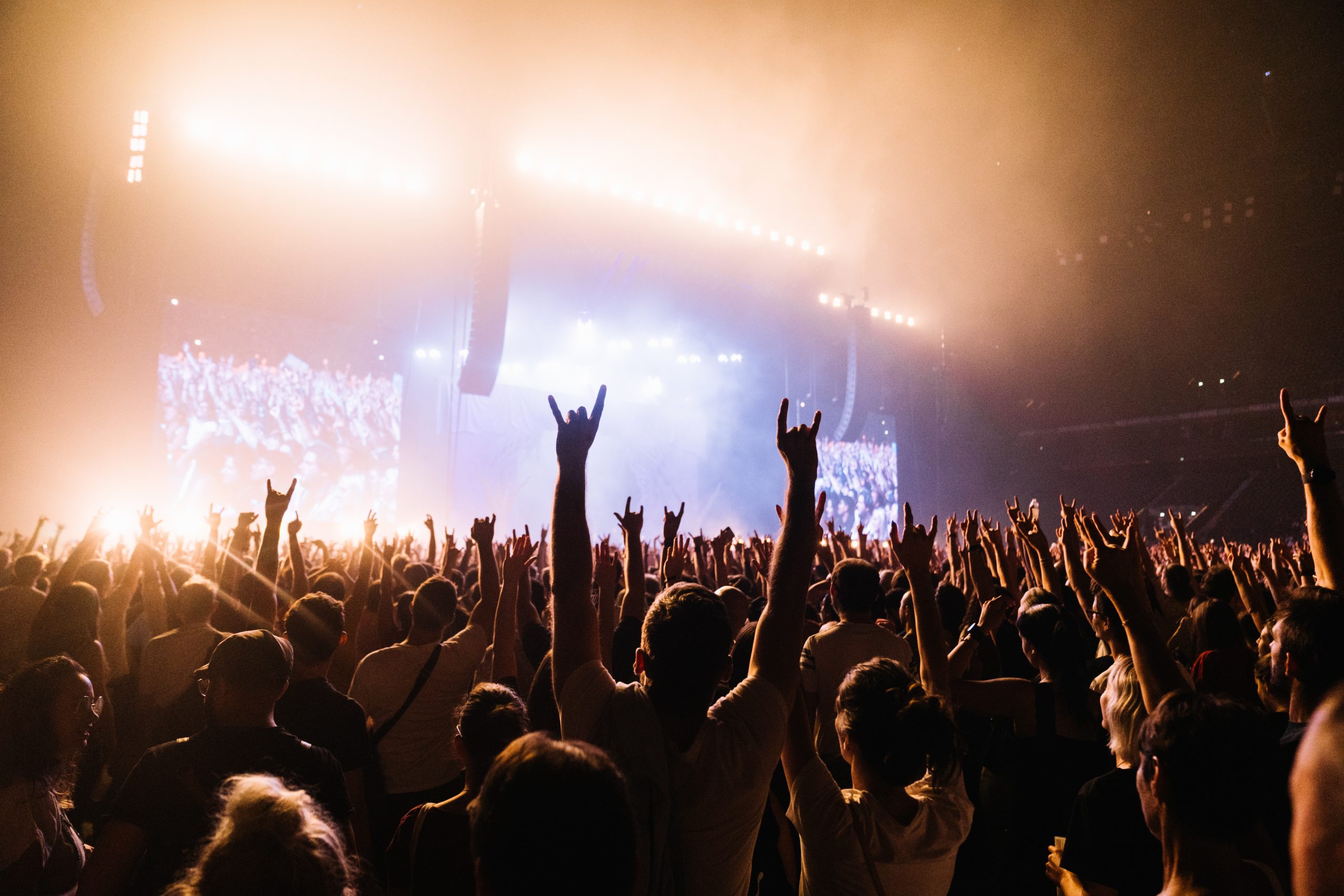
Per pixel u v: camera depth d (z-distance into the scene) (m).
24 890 2.17
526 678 4.08
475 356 20.59
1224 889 1.44
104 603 4.24
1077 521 3.19
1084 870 2.06
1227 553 5.32
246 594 3.79
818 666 3.23
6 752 2.21
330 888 1.26
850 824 1.91
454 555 6.04
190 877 1.30
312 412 23.61
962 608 4.20
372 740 3.36
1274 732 1.50
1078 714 3.03
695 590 1.82
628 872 1.11
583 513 1.93
